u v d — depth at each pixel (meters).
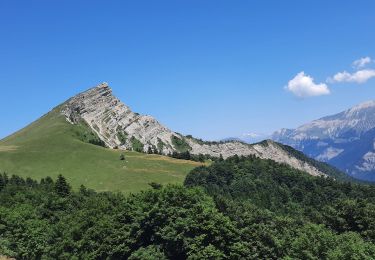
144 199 84.31
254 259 77.56
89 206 111.19
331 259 65.25
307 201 168.38
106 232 85.44
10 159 198.38
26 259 96.75
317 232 73.25
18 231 97.12
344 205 91.38
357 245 65.69
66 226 98.81
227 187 179.88
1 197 129.75
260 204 161.00
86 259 83.38
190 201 81.69
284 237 86.00
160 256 74.81
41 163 197.75
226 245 75.69
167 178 193.38
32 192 134.12
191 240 73.88
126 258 81.31
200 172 190.88
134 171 196.62
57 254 91.81
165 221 78.19
